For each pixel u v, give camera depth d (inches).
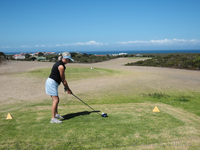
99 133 139.7
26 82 479.8
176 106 264.1
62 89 404.2
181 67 932.6
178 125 160.6
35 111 215.9
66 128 149.6
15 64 886.4
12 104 276.1
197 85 452.8
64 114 197.6
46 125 156.9
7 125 157.5
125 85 447.5
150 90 392.2
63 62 168.2
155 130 147.7
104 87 423.8
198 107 259.6
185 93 365.7
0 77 539.5
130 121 169.2
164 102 294.5
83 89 402.0
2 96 333.4
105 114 183.6
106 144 122.7
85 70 717.3
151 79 544.7
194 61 936.9
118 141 127.2
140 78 565.3
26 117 184.2
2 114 202.2
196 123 168.4
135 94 354.6
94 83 478.0
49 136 133.5
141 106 245.0
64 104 277.6
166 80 526.9
